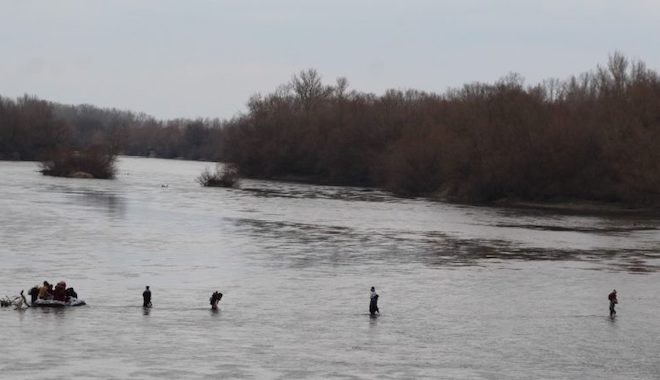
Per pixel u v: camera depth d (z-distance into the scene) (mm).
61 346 39125
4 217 93312
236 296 53156
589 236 95750
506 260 73125
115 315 46438
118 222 94188
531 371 37500
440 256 74812
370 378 35625
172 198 134125
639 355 40844
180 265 64938
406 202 145625
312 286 57594
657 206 139250
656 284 61594
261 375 35469
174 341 40875
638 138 143625
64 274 58625
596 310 51688
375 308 48562
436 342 42594
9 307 47719
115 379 34156
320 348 40531
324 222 103312
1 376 34000
